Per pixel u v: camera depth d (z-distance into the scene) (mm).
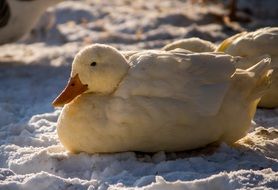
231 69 10602
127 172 9930
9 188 9531
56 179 9602
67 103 10539
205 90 10367
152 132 10312
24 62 19094
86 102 10539
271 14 23812
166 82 10344
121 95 10328
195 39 13039
